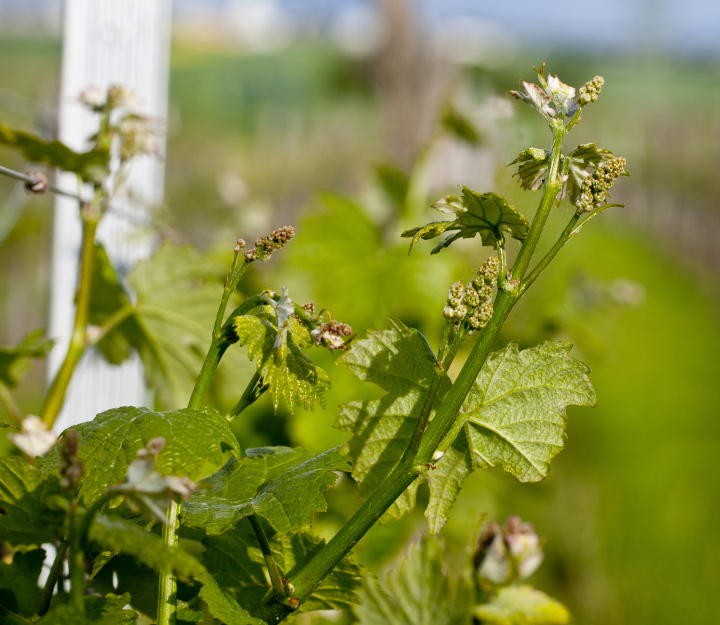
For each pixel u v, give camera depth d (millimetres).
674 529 2436
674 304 4793
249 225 1736
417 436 687
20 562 732
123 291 1072
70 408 1171
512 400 729
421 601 780
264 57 10812
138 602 761
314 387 702
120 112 1087
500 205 692
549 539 2141
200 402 702
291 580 699
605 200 687
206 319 1100
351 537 695
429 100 4211
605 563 2180
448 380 736
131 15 1188
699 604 2090
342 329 699
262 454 755
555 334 1647
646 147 6918
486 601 777
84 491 662
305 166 6465
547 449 723
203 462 671
